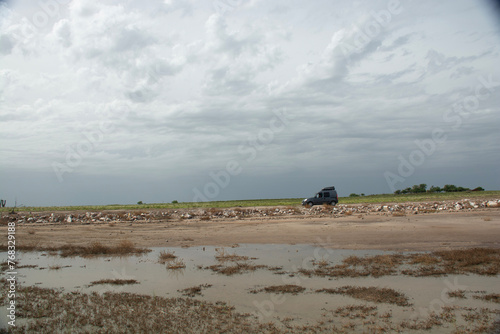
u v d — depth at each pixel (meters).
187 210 45.62
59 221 33.06
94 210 52.88
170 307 8.27
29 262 14.29
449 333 6.43
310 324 7.05
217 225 26.45
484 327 6.61
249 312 7.80
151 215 36.56
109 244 18.28
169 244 18.33
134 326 7.19
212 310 7.98
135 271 12.22
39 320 7.67
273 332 6.71
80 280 11.16
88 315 7.87
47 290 9.96
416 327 6.73
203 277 11.08
